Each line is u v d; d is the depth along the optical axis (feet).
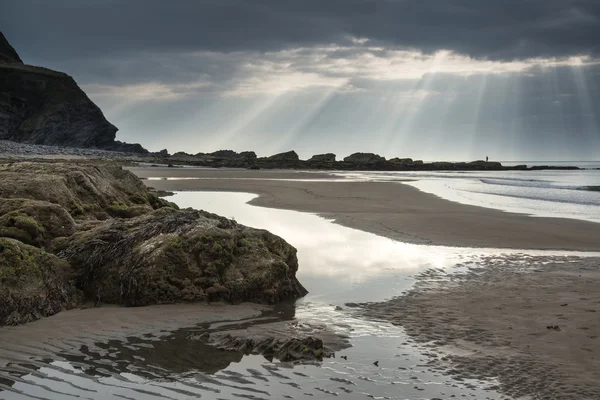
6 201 43.80
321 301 37.68
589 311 34.04
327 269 47.24
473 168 449.89
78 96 465.47
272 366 25.49
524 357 26.48
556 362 25.75
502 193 141.49
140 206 60.34
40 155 244.22
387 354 27.14
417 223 75.51
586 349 27.35
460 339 29.32
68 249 38.19
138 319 32.65
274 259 39.45
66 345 27.91
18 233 39.99
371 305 36.45
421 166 416.67
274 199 112.27
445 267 48.32
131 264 36.60
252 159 401.08
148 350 27.43
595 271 46.83
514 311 34.42
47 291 33.99
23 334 29.45
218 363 25.79
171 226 39.65
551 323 31.71
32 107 445.78
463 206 100.58
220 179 182.60
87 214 52.75
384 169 392.88
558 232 68.54
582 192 147.43
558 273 45.96
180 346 28.12
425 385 23.39
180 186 147.84
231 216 82.38
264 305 36.76
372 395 22.39
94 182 61.00
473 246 58.90
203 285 37.04
